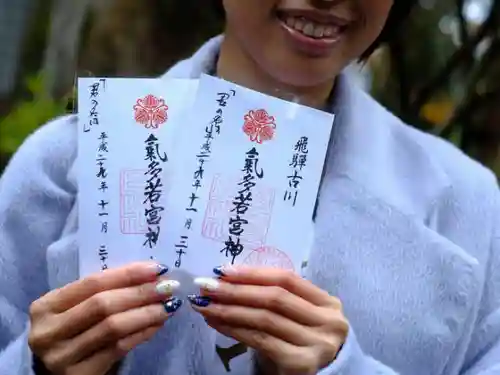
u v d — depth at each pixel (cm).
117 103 94
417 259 106
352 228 107
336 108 113
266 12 98
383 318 104
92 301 84
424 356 105
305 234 92
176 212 91
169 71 114
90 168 93
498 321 109
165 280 86
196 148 92
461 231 113
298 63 100
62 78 348
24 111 343
